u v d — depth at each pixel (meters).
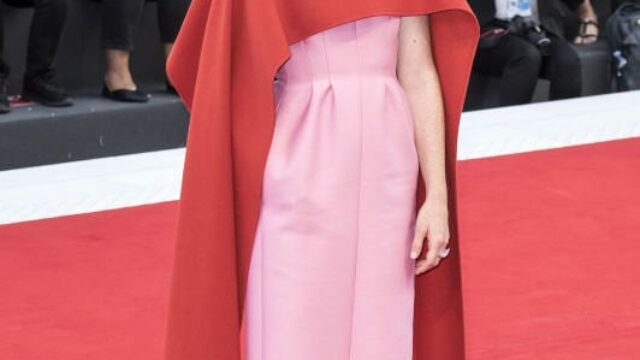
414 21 2.28
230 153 2.20
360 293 2.23
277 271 2.21
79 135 7.13
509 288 4.52
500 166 6.27
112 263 4.84
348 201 2.20
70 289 4.55
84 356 3.92
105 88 7.48
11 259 4.90
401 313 2.27
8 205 5.64
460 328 2.46
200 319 2.22
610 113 7.41
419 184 2.34
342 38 2.21
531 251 4.95
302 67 2.22
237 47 2.22
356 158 2.20
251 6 2.18
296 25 2.19
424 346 2.49
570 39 8.73
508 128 7.07
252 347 2.29
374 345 2.24
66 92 7.48
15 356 3.93
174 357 2.25
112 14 7.35
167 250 4.99
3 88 6.99
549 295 4.45
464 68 2.28
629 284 4.56
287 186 2.19
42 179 6.09
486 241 5.08
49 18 7.12
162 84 8.03
